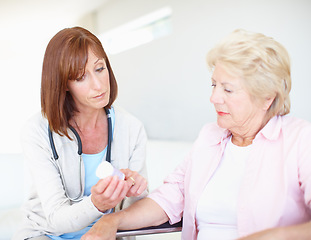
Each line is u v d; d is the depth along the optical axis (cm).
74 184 113
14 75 688
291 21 272
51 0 460
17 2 453
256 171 87
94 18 533
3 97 671
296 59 273
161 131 441
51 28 602
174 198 104
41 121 113
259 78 80
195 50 371
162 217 102
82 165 112
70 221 94
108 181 81
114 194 83
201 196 95
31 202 118
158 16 430
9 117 647
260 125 90
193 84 381
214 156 100
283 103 87
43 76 104
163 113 432
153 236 134
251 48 79
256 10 299
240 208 86
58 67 99
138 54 461
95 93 101
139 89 470
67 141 111
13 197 176
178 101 406
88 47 98
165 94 424
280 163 84
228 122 89
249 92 82
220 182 93
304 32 263
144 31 465
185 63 387
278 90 83
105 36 527
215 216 92
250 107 85
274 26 286
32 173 110
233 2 319
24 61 692
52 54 100
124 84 500
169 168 233
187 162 109
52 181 106
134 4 448
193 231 97
